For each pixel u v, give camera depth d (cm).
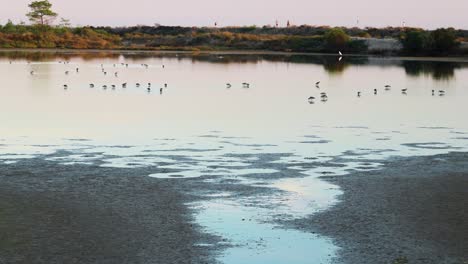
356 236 1719
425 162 2628
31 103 4753
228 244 1662
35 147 2908
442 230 1759
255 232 1750
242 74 8375
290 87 6475
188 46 18750
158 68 9500
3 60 11106
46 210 1917
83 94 5528
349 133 3394
